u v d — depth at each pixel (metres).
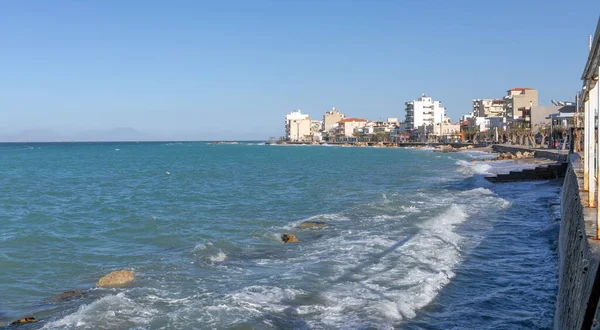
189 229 28.16
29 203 42.25
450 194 42.69
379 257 19.83
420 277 17.11
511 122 155.00
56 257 21.73
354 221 28.81
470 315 13.91
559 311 13.34
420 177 63.34
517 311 14.23
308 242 23.50
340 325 13.19
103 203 41.69
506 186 47.50
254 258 20.78
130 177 70.88
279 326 13.14
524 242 22.81
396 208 33.62
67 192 51.31
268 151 187.50
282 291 15.78
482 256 20.27
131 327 13.12
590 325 6.24
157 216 33.34
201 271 18.78
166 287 16.70
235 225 29.23
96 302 14.82
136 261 20.78
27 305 15.59
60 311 14.85
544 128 122.44
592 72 13.56
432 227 26.03
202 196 45.38
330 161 109.44
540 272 17.94
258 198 43.19
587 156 17.70
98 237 26.41
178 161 116.81
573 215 16.58
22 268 19.89
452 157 118.19
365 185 53.72
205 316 13.79
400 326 13.15
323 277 17.28
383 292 15.61
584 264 9.73
